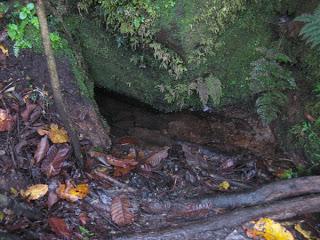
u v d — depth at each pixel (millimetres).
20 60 1308
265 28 1550
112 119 1575
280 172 1370
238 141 1507
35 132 1230
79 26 1470
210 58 1499
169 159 1370
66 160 1223
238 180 1328
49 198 1108
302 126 1423
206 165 1372
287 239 1109
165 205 1200
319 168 1345
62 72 1341
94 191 1187
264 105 1449
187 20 1383
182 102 1585
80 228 1073
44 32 1108
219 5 1412
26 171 1157
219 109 1616
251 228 1121
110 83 1598
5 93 1259
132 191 1221
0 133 1199
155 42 1455
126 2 1383
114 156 1323
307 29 1295
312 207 1176
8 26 1300
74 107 1326
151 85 1570
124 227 1117
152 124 1571
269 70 1475
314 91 1444
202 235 1099
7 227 995
